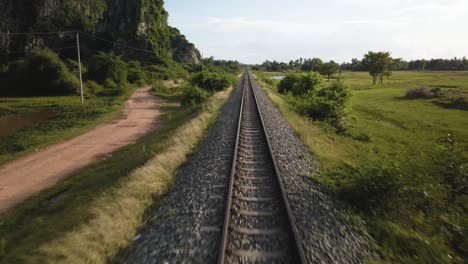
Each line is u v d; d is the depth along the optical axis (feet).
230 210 19.22
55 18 365.40
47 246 17.12
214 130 47.78
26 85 166.91
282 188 21.59
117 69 214.48
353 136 64.39
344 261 14.92
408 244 17.17
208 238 16.29
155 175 26.63
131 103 130.31
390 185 21.56
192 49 508.53
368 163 24.62
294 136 43.83
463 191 22.33
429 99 127.34
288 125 52.16
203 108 74.95
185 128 46.60
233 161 28.07
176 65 397.80
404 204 21.61
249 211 19.48
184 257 14.83
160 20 452.35
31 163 51.78
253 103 80.18
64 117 96.58
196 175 26.89
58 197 36.24
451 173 23.44
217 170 27.27
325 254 15.26
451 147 25.43
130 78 236.22
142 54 379.76
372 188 21.83
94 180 37.50
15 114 105.91
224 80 137.28
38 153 57.72
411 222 19.93
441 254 16.43
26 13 350.02
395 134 70.28
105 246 16.66
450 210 21.24
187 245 15.80
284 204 19.12
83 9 407.23
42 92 168.45
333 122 70.23
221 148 35.22
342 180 25.30
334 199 22.77
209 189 23.06
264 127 45.19
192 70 412.16
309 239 16.40
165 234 17.33
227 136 41.32
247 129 45.96
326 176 27.84
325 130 60.80
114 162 47.85
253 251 15.19
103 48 370.73
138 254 15.79
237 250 15.26
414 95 135.54
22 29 345.31
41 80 163.84
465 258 16.61
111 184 29.04
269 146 33.81
